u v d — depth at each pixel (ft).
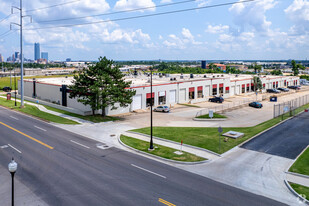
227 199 49.96
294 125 112.37
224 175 61.72
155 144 86.79
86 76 132.05
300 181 57.93
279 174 62.03
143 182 57.21
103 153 77.66
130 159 72.69
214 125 120.47
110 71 132.16
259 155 75.10
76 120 126.72
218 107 180.34
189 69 566.36
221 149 80.38
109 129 110.22
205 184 56.70
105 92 125.18
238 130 106.73
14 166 41.04
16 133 98.27
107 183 56.49
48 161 69.62
